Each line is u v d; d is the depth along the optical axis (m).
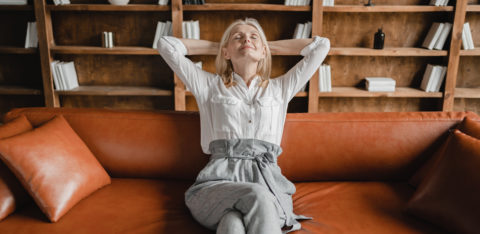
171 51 1.74
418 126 1.77
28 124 1.72
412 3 3.27
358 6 3.02
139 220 1.42
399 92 3.21
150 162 1.80
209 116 1.69
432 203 1.38
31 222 1.39
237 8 3.04
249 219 1.22
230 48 1.75
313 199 1.63
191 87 1.73
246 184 1.33
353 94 3.22
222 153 1.60
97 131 1.80
